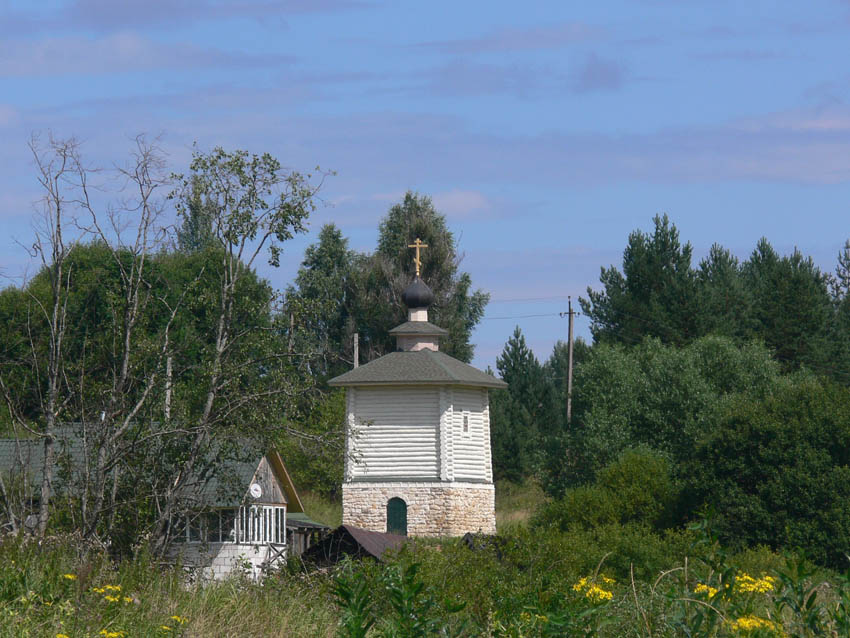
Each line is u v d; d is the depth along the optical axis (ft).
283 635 99.25
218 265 185.26
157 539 165.68
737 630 69.21
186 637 90.99
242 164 179.22
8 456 212.23
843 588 70.54
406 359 313.12
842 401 279.28
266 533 266.36
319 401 189.26
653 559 223.92
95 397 167.94
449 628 74.23
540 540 148.77
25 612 84.79
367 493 302.66
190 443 173.06
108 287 181.88
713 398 377.91
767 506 266.98
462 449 307.17
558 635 69.67
